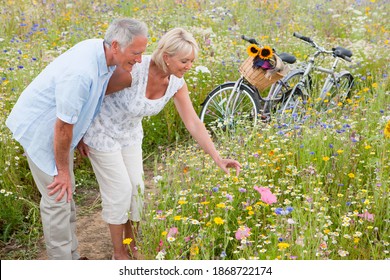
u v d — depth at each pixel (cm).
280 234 509
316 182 643
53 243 541
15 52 1143
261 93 1096
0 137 766
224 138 812
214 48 1226
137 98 523
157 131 929
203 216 561
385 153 715
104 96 518
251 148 752
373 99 916
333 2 1881
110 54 486
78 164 821
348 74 1063
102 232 679
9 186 702
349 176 656
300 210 553
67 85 472
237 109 952
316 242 512
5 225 661
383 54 1290
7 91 938
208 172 675
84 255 627
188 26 1446
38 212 687
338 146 745
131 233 588
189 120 578
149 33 1350
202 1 1778
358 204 621
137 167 565
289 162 696
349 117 864
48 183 519
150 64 520
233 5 1756
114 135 538
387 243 536
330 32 1575
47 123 496
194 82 1047
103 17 1555
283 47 1343
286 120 869
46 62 1062
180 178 702
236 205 607
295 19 1672
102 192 552
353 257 536
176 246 522
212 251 524
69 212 538
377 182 634
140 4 1756
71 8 1611
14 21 1428
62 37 1334
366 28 1598
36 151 503
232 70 1120
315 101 941
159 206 611
